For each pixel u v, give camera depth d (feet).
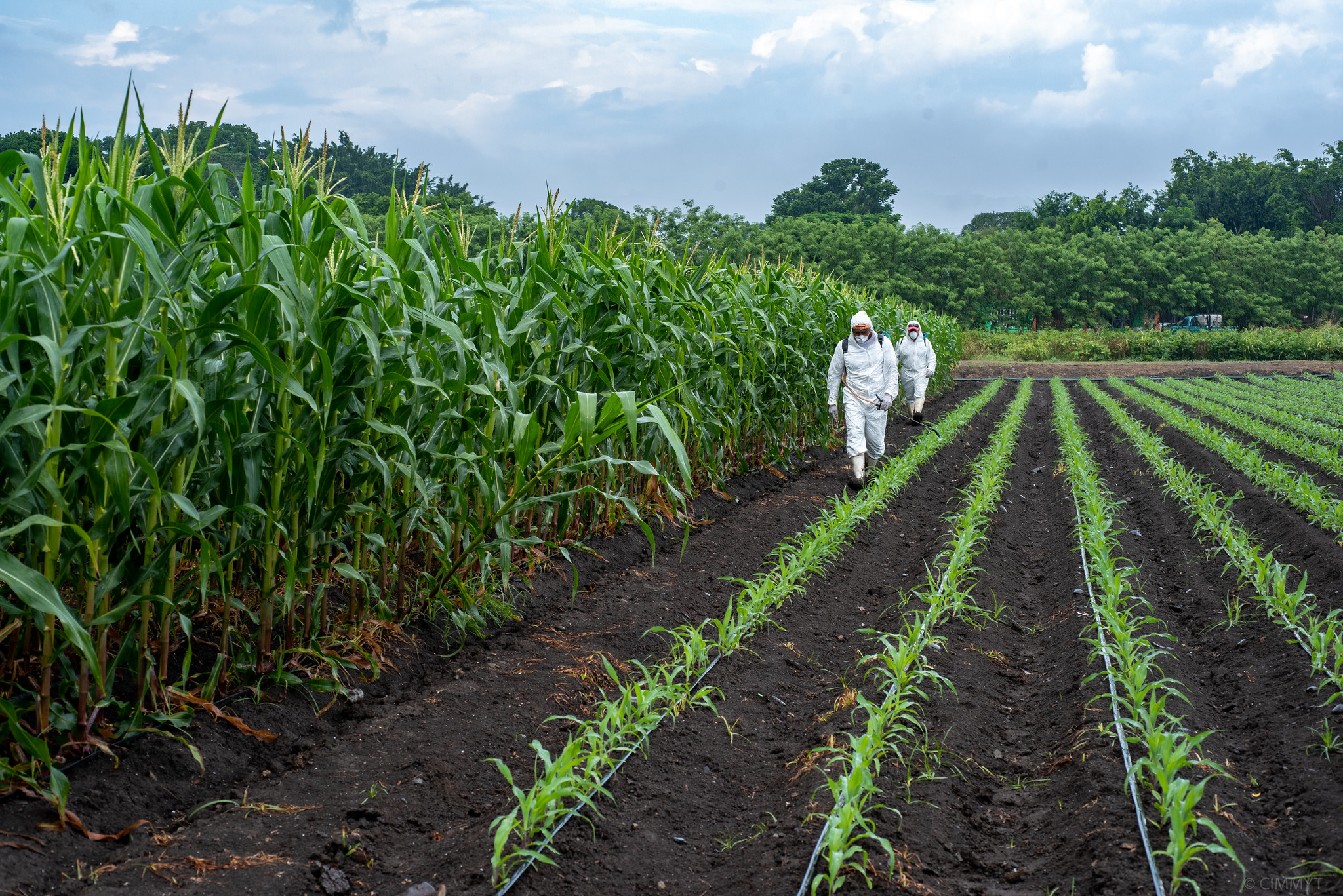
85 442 9.64
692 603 18.92
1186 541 24.31
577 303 18.62
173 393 10.13
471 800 10.91
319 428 11.95
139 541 10.77
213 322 9.92
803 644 16.78
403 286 12.53
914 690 13.38
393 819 10.28
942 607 17.15
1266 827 10.37
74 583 11.50
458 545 16.08
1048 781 11.85
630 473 22.34
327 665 13.30
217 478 11.22
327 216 11.35
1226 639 16.71
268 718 11.98
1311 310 170.60
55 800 9.09
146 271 10.37
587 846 9.82
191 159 10.80
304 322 10.85
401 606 15.20
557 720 13.07
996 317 162.71
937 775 11.81
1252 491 29.22
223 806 10.21
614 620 17.31
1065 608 18.85
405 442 12.39
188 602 11.19
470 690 13.56
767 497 29.73
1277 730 12.61
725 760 12.32
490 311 14.57
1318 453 36.29
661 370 20.94
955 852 10.13
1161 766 10.25
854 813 9.34
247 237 10.80
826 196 279.08
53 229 9.60
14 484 9.37
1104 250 164.55
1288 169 258.78
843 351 30.89
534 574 18.81
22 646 10.90
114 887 8.38
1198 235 179.93
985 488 27.71
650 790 11.22
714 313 24.72
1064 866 9.64
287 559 12.00
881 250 160.66
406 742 11.93
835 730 12.72
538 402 16.98
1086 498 26.99
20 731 8.77
